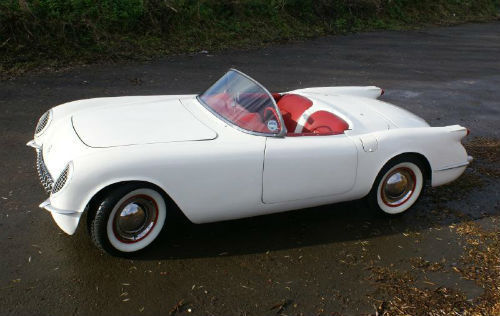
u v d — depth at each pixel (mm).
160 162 3146
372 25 14891
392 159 3996
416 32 14828
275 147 3506
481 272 3525
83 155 3080
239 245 3660
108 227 3195
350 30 13930
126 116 3711
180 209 3359
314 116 4141
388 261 3600
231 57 9891
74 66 8352
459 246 3861
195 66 8969
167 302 2984
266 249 3637
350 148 3742
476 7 19484
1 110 6035
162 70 8547
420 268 3539
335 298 3148
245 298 3080
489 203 4629
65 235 3586
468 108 7688
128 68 8516
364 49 11742
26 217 3777
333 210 4340
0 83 7137
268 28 12312
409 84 8914
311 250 3670
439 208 4480
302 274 3369
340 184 3809
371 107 4527
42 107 6270
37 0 9305
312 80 8586
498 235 4055
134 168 3080
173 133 3455
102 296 2986
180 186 3248
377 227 4086
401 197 4230
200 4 11523
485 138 6359
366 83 8703
